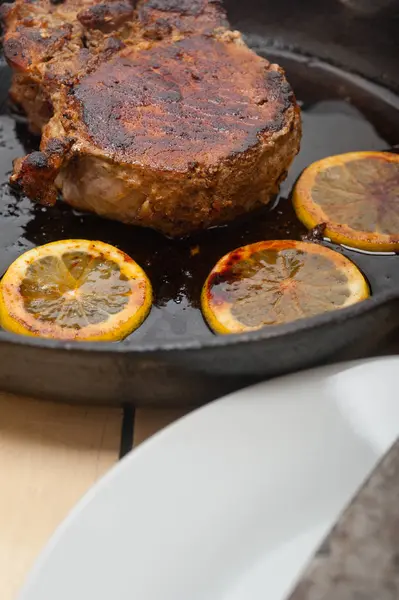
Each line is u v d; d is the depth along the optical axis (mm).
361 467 385
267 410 392
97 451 417
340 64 554
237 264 444
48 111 492
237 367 405
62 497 404
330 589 329
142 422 426
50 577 358
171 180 441
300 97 540
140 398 414
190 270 456
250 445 385
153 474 378
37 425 422
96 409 427
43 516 400
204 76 476
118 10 497
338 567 332
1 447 415
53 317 426
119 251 446
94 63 478
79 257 444
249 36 567
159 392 411
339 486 382
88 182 453
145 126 453
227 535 371
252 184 458
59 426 422
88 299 432
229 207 460
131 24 500
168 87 469
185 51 488
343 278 441
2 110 518
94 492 373
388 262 459
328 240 465
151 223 462
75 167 453
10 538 394
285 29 562
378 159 490
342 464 385
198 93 468
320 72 552
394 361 405
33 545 393
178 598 361
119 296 434
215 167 442
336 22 545
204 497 376
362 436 390
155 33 497
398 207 470
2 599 380
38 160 447
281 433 389
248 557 369
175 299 446
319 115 530
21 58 481
